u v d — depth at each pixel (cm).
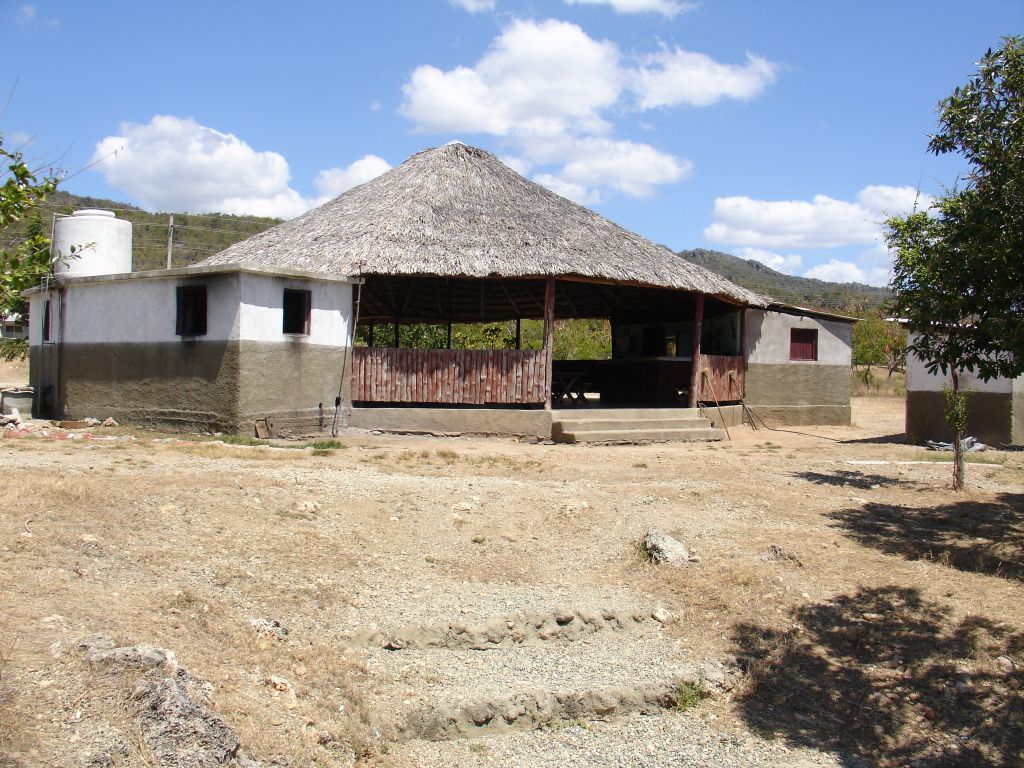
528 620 693
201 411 1395
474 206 1744
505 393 1620
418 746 537
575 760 543
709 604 761
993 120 780
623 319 2453
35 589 552
